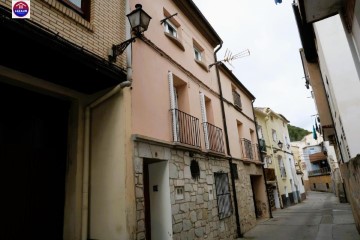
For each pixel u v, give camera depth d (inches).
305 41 376.5
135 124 209.6
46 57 144.3
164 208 228.1
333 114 378.6
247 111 563.5
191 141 279.3
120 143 188.7
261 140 673.0
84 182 190.1
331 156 1354.6
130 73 201.9
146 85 236.2
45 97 188.5
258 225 434.3
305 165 2033.7
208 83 383.2
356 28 134.6
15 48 133.9
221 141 358.0
